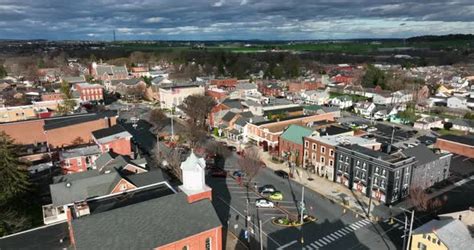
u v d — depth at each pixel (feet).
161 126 426.92
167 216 150.41
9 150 207.62
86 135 334.44
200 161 171.63
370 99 602.03
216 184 267.39
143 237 140.67
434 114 499.10
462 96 558.15
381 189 238.48
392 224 209.77
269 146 346.33
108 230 137.39
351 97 586.04
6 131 322.14
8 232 176.35
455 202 238.48
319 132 322.34
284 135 323.78
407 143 369.50
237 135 380.78
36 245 151.53
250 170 275.80
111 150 289.33
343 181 267.80
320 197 247.09
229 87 643.45
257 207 231.09
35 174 261.44
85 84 581.12
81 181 204.03
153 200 152.97
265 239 193.88
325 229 204.44
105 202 169.68
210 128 423.23
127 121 455.63
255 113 430.20
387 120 482.28
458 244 156.97
